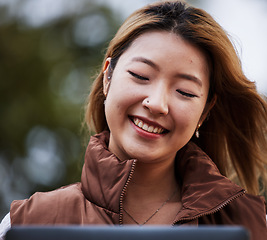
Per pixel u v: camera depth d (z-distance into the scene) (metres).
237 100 2.06
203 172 1.84
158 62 1.67
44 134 7.55
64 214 1.69
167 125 1.68
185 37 1.71
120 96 1.68
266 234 1.80
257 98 2.05
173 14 1.77
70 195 1.74
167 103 1.66
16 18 8.50
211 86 1.87
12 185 7.31
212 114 2.11
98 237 1.08
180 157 1.91
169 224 1.75
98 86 2.05
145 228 1.08
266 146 2.15
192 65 1.71
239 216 1.82
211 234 1.09
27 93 8.05
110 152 1.76
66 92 7.91
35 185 7.12
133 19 1.81
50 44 8.28
